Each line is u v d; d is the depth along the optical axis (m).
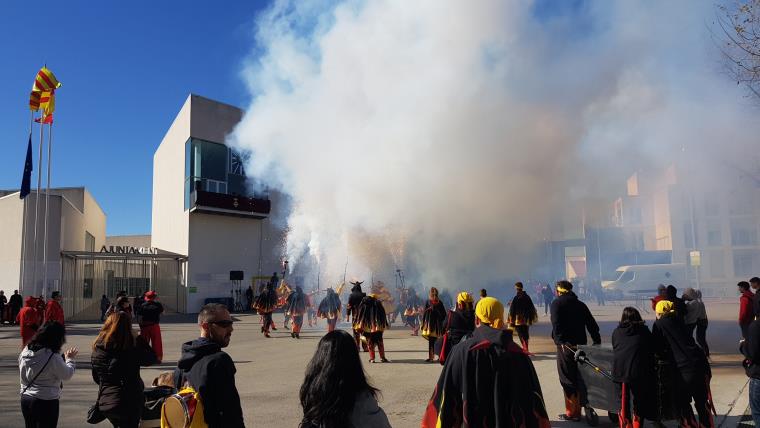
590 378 6.55
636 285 35.91
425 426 3.55
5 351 14.86
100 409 4.45
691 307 11.05
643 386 5.62
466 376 3.42
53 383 4.86
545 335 15.96
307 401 2.79
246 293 33.81
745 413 6.82
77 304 30.97
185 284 33.09
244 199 34.25
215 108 34.81
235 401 3.29
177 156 36.47
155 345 10.95
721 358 11.22
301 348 14.44
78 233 37.69
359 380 2.81
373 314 11.64
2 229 28.98
